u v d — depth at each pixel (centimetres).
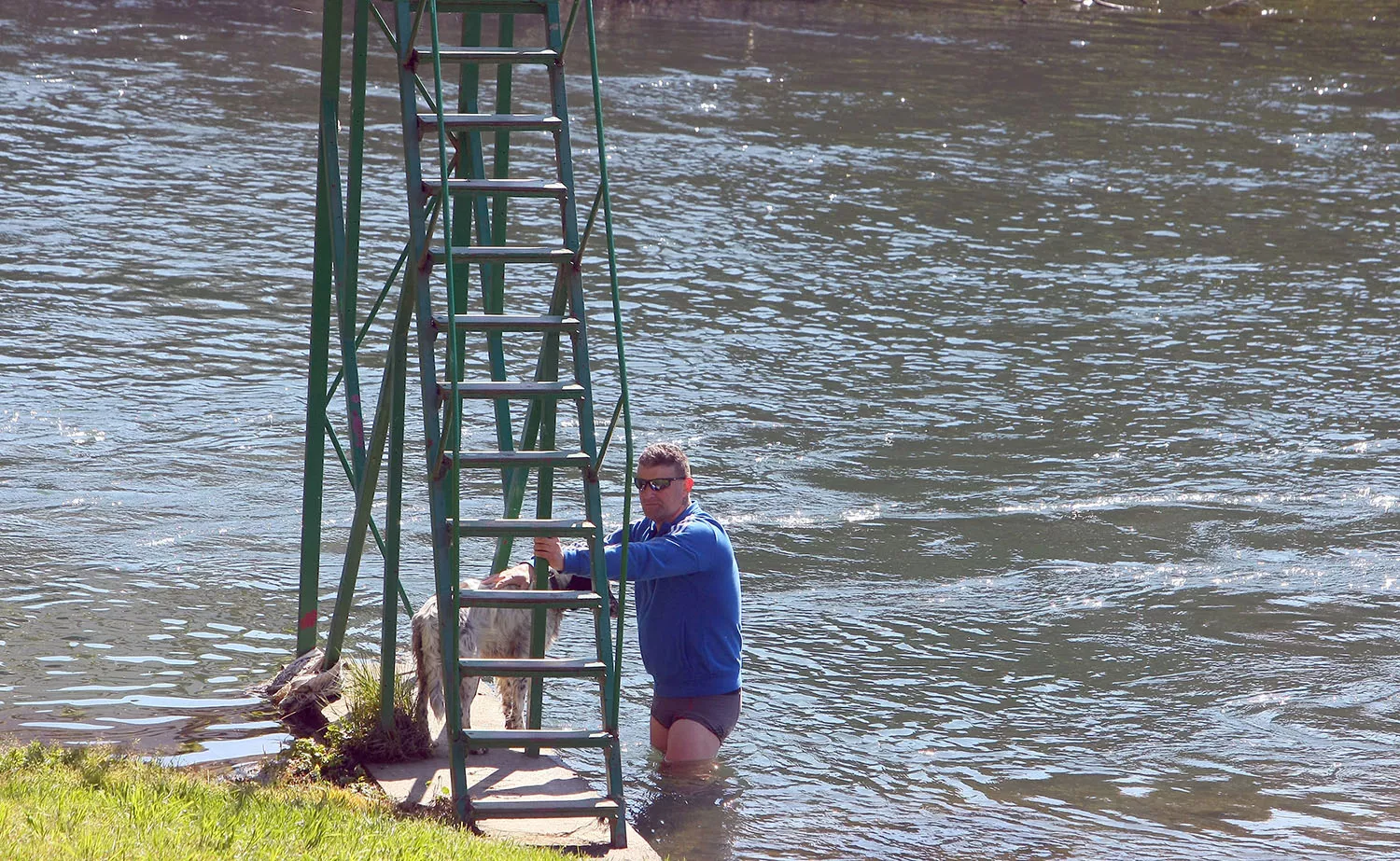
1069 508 4669
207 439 4831
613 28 14650
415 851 2083
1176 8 19150
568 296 2545
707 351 6103
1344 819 2762
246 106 10250
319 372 3123
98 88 10438
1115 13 18425
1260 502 4797
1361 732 3200
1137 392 5912
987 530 4466
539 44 13312
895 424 5409
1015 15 17788
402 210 7962
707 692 2853
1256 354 6488
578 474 4816
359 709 2820
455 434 2331
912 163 9988
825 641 3609
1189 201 9431
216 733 2845
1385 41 17350
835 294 7038
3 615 3388
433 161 9144
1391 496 4891
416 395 5419
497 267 3020
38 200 7612
